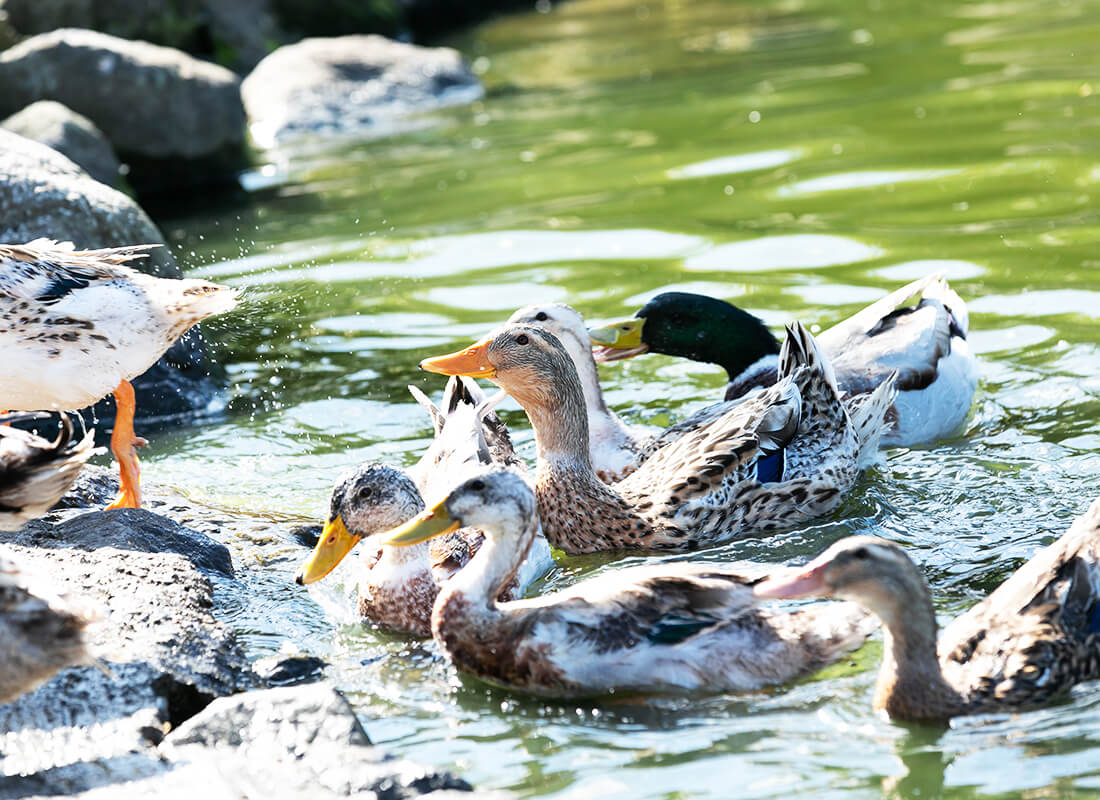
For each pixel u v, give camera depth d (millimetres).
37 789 7242
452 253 18312
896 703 7820
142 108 23688
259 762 7398
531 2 42469
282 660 8883
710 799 7172
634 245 18125
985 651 8008
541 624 8406
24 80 23484
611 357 13133
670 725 7996
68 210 15117
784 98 26141
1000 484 11133
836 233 17953
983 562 9820
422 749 7879
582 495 10906
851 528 10711
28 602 7344
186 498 11742
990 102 24188
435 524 8656
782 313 15281
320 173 23812
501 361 10898
